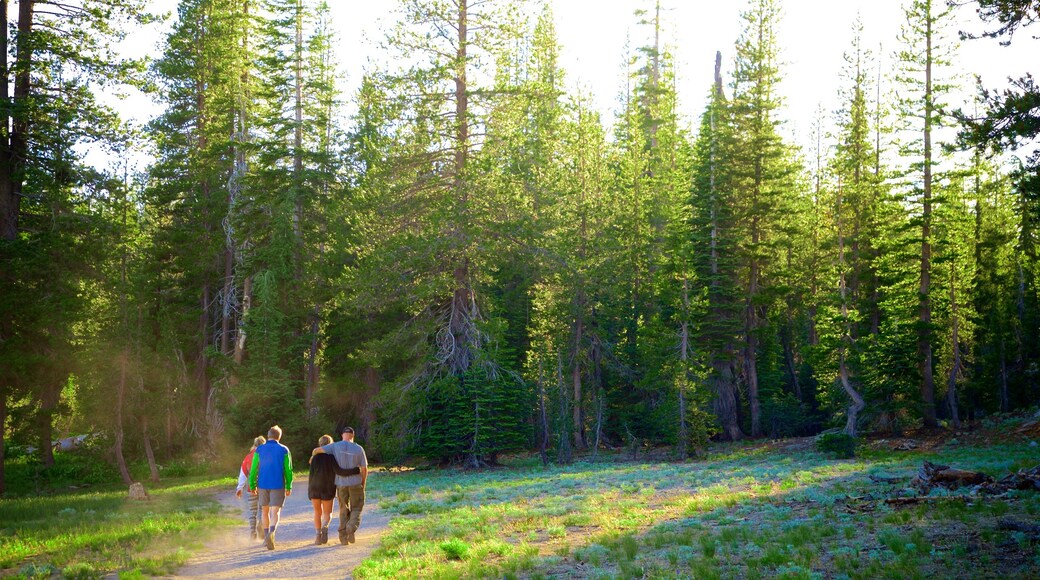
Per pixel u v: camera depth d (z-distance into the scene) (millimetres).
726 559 10234
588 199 46906
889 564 9141
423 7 33875
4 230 25953
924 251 38469
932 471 16906
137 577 10320
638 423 44562
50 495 28125
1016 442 31016
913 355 37188
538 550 11703
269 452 13422
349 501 13844
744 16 49531
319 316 43312
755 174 47906
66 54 25906
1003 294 48094
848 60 45031
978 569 8664
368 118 35562
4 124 25141
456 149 34750
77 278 27516
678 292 40250
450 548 11609
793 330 56438
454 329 36094
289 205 40688
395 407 34812
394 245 34438
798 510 14742
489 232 34062
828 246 45844
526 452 43562
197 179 44906
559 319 40688
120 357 27891
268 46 45781
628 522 14258
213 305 47281
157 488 29750
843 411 39500
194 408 40906
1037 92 13781
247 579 10633
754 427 46438
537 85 35188
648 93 67438
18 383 27016
